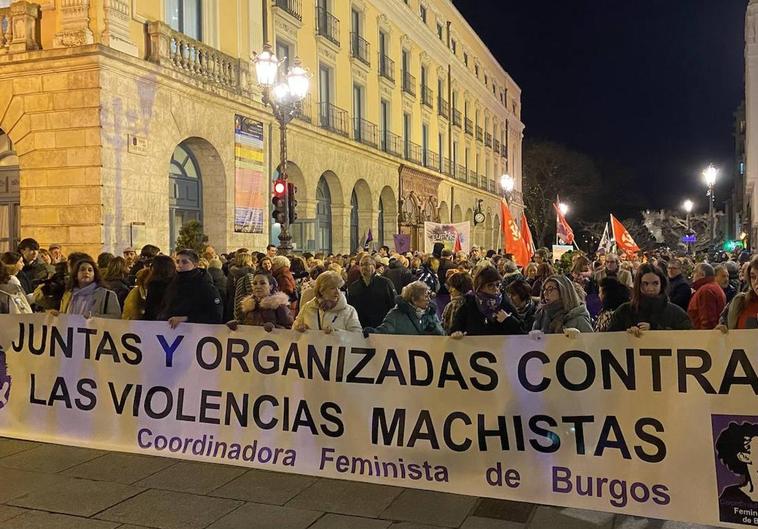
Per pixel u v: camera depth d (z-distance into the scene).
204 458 5.46
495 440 4.76
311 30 22.80
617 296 6.91
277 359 5.31
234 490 4.91
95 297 6.64
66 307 6.88
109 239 13.23
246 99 17.81
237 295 7.75
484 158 48.12
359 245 27.58
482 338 4.80
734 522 4.21
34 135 13.50
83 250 13.13
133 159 13.92
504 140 54.81
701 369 4.32
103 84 13.10
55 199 13.39
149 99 14.41
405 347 4.98
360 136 27.03
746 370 4.23
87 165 13.14
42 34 13.68
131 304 6.94
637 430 4.44
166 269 6.70
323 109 23.98
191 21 16.53
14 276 7.61
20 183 13.79
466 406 4.83
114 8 13.55
